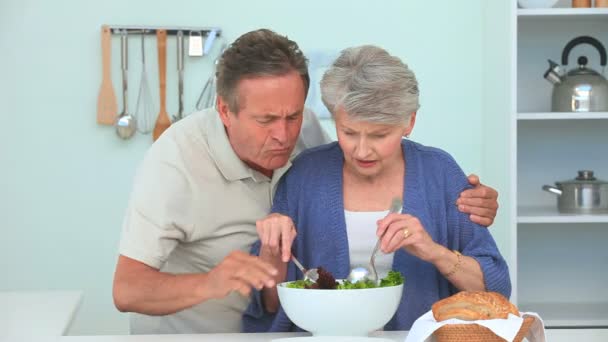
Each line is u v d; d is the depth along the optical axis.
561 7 3.94
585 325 3.55
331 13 3.91
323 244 2.02
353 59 1.81
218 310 2.26
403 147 2.09
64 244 3.87
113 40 3.85
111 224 3.88
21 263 3.85
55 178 3.86
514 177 3.49
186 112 3.87
